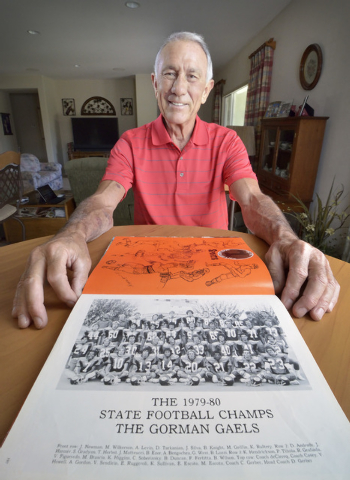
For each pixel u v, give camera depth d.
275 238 0.59
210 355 0.34
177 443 0.24
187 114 0.97
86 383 0.30
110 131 8.27
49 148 7.70
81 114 8.23
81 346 0.35
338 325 0.40
